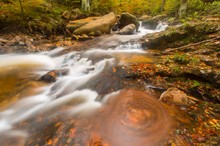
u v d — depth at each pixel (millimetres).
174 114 3779
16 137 3318
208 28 6805
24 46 8711
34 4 11805
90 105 4289
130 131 3359
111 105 4219
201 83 4648
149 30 13859
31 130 3482
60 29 11414
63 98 4656
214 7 11258
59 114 3965
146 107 4047
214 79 4484
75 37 10273
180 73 5012
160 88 4754
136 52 7652
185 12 12625
